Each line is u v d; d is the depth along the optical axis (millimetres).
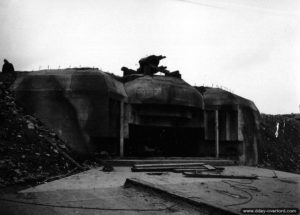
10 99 14422
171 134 19938
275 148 24188
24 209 5766
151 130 19453
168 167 13070
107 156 15117
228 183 9547
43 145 11812
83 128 14539
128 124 16797
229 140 18609
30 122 13180
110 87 15445
